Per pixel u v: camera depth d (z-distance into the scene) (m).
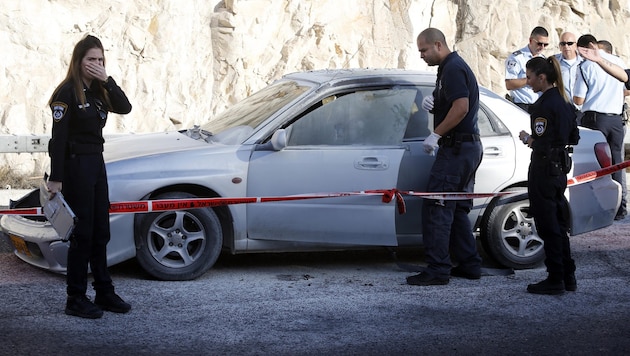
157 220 7.13
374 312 6.53
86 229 6.08
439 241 7.32
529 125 7.98
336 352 5.64
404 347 5.76
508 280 7.56
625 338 6.00
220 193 7.25
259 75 15.09
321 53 15.59
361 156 7.48
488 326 6.23
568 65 10.66
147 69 13.78
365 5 16.30
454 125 7.11
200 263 7.27
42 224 7.24
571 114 6.98
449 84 7.12
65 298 6.66
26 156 12.73
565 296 7.02
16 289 6.88
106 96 6.07
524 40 17.73
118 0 13.53
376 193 7.44
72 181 6.01
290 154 7.38
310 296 6.94
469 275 7.56
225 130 7.75
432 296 6.99
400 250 8.71
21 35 12.74
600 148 8.22
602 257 8.41
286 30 15.35
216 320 6.25
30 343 5.66
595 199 8.15
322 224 7.44
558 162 6.92
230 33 14.56
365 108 7.62
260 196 7.34
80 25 13.23
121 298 6.60
